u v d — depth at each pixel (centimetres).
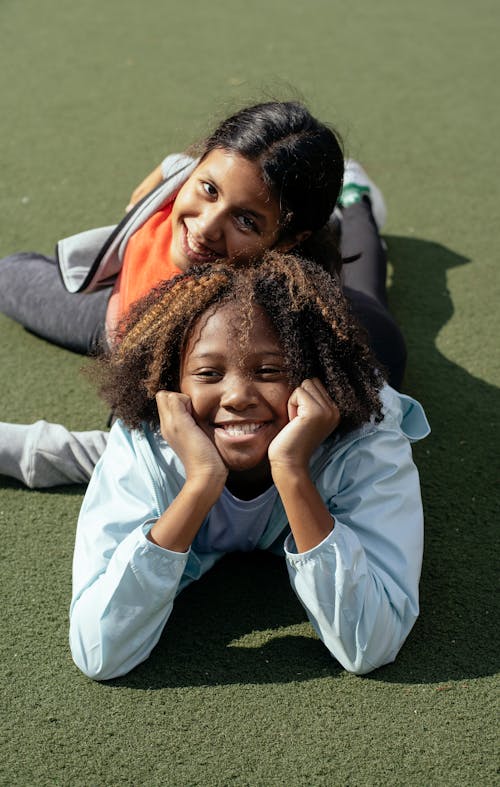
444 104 356
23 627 149
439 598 155
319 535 133
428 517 172
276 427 139
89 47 396
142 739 131
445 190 296
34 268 222
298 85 366
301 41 410
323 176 174
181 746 131
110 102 346
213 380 138
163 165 210
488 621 151
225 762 128
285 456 134
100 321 208
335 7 455
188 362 139
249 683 140
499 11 459
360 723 134
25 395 203
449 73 385
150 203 188
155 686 139
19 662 143
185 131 321
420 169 308
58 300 213
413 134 332
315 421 135
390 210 284
